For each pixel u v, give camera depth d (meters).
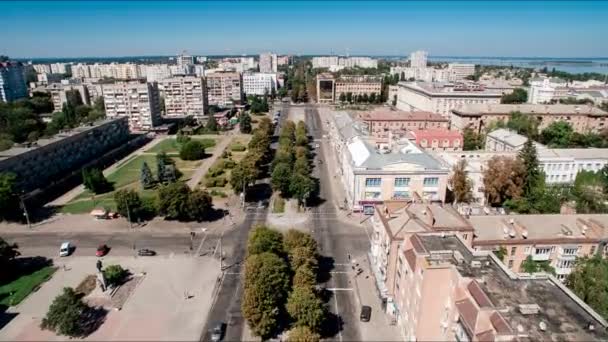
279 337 71.44
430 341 64.56
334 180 159.75
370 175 122.06
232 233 113.25
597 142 190.88
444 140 189.38
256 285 71.56
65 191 147.12
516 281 59.75
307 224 119.25
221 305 81.12
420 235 73.06
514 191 122.94
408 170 121.62
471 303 54.28
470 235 81.25
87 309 77.06
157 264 96.31
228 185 153.50
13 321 75.81
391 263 78.50
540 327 49.81
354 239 110.00
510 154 155.12
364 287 88.00
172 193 117.00
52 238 109.81
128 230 114.62
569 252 84.31
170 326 74.75
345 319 77.38
